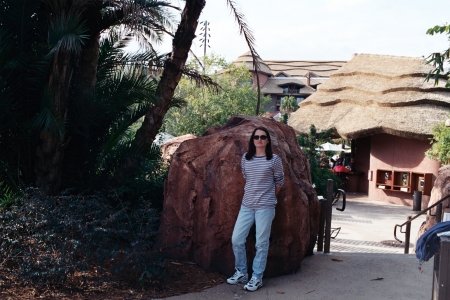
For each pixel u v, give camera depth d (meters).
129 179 8.19
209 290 5.38
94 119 8.45
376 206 21.69
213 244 5.88
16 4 7.51
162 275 5.46
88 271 5.68
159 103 8.40
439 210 9.48
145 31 9.30
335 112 26.08
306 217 6.07
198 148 6.28
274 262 5.93
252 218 5.46
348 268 6.38
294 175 6.09
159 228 6.52
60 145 7.52
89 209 6.02
